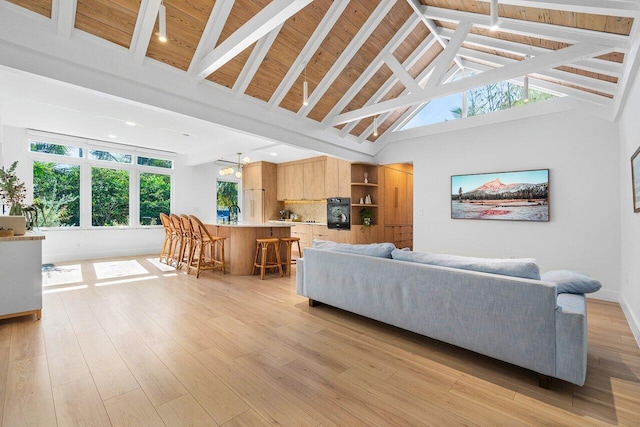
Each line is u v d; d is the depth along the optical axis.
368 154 6.36
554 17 2.73
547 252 4.37
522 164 4.60
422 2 3.87
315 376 2.03
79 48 2.74
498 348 2.07
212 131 5.38
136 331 2.72
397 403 1.75
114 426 1.52
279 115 4.57
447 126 5.42
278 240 5.15
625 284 3.48
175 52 3.23
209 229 6.11
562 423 1.58
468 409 1.70
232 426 1.54
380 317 2.75
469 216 5.11
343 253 3.09
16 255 2.87
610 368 2.16
